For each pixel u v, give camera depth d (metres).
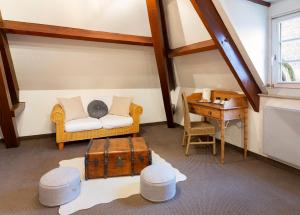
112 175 2.44
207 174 2.53
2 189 2.22
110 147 2.53
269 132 2.67
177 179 2.40
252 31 2.58
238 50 2.66
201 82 3.98
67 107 3.78
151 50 4.10
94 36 3.20
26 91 3.95
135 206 1.92
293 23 2.51
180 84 4.73
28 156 3.14
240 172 2.57
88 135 3.67
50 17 2.88
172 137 4.10
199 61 3.58
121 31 3.40
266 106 2.70
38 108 4.07
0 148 3.50
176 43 3.62
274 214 1.80
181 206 1.92
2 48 2.95
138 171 2.48
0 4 2.60
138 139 2.88
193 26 3.01
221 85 3.52
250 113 3.03
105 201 1.98
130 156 2.44
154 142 3.78
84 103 4.42
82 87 4.34
